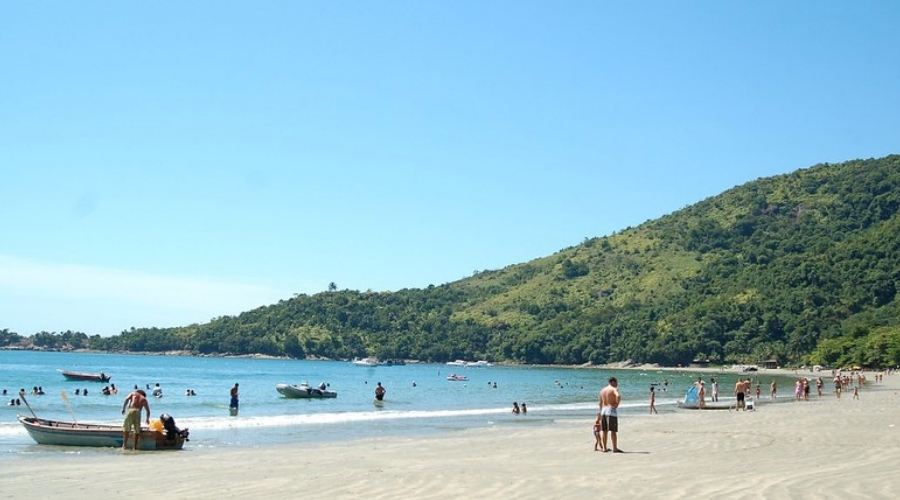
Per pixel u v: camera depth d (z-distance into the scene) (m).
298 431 37.19
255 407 59.97
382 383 121.81
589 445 27.17
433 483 16.62
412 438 33.09
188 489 16.61
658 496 14.55
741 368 185.50
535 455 23.61
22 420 29.88
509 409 58.19
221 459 23.64
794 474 17.36
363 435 35.19
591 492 15.17
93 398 69.81
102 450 27.95
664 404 63.75
